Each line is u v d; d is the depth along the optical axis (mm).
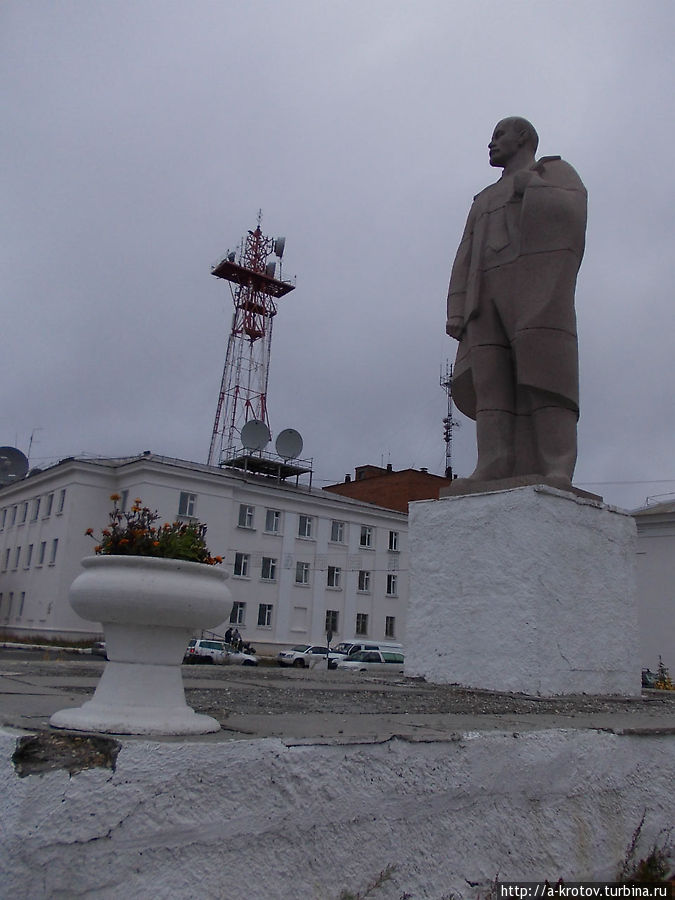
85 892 2238
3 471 38812
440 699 5430
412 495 44812
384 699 5223
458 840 3141
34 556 35219
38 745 2377
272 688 5633
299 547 37000
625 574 7262
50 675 5527
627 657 7059
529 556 6445
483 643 6609
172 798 2414
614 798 3836
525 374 7270
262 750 2643
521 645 6320
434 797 3094
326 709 4176
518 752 3459
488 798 3297
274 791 2635
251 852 2543
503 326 7672
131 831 2326
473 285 7789
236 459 38406
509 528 6652
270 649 35031
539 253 7371
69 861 2230
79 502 33312
